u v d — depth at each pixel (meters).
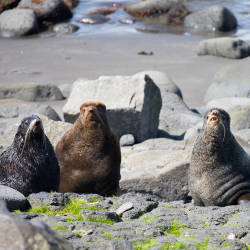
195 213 24.34
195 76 92.31
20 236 11.11
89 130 33.16
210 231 20.88
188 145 52.25
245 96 76.12
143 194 38.50
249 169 31.11
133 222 22.31
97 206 24.64
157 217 23.27
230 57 101.75
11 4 139.12
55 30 129.12
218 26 127.25
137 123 58.53
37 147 29.61
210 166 30.50
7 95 77.88
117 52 108.38
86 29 131.00
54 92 79.12
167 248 18.67
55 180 30.67
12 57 105.31
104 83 60.53
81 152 33.81
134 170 42.78
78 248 18.11
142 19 139.50
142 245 19.22
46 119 47.03
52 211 23.84
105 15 144.75
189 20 132.12
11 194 23.62
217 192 30.59
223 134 29.77
